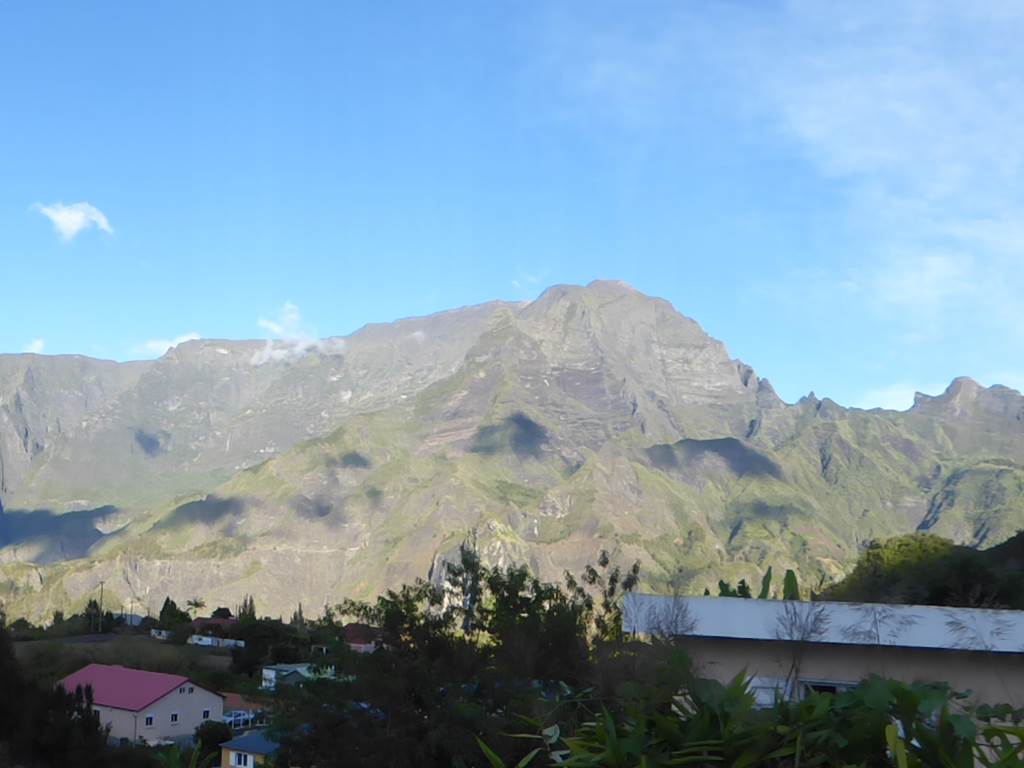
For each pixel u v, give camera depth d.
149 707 49.97
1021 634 7.81
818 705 3.61
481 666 13.17
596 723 3.91
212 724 47.81
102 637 99.62
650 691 4.06
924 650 8.12
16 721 26.66
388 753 12.55
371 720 13.39
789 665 7.97
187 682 53.06
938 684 3.85
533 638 12.47
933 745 3.41
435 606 14.33
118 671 54.97
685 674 4.04
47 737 26.48
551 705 4.79
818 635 7.52
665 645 5.49
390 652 13.72
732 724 3.67
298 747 13.62
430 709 12.97
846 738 3.51
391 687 12.97
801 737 3.56
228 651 86.75
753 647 8.22
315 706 13.60
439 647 13.77
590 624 12.94
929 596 16.58
